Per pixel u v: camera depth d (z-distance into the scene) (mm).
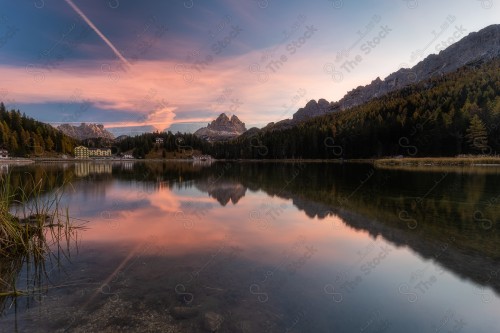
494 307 6113
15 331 4930
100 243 9992
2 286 6598
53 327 5062
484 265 8383
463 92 109750
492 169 51250
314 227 12578
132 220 13734
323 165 76812
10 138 116375
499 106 86312
